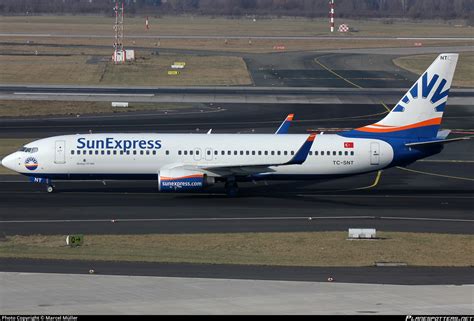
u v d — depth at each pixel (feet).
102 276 522.88
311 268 556.92
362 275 536.42
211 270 545.44
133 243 640.17
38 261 565.12
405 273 544.21
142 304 457.27
